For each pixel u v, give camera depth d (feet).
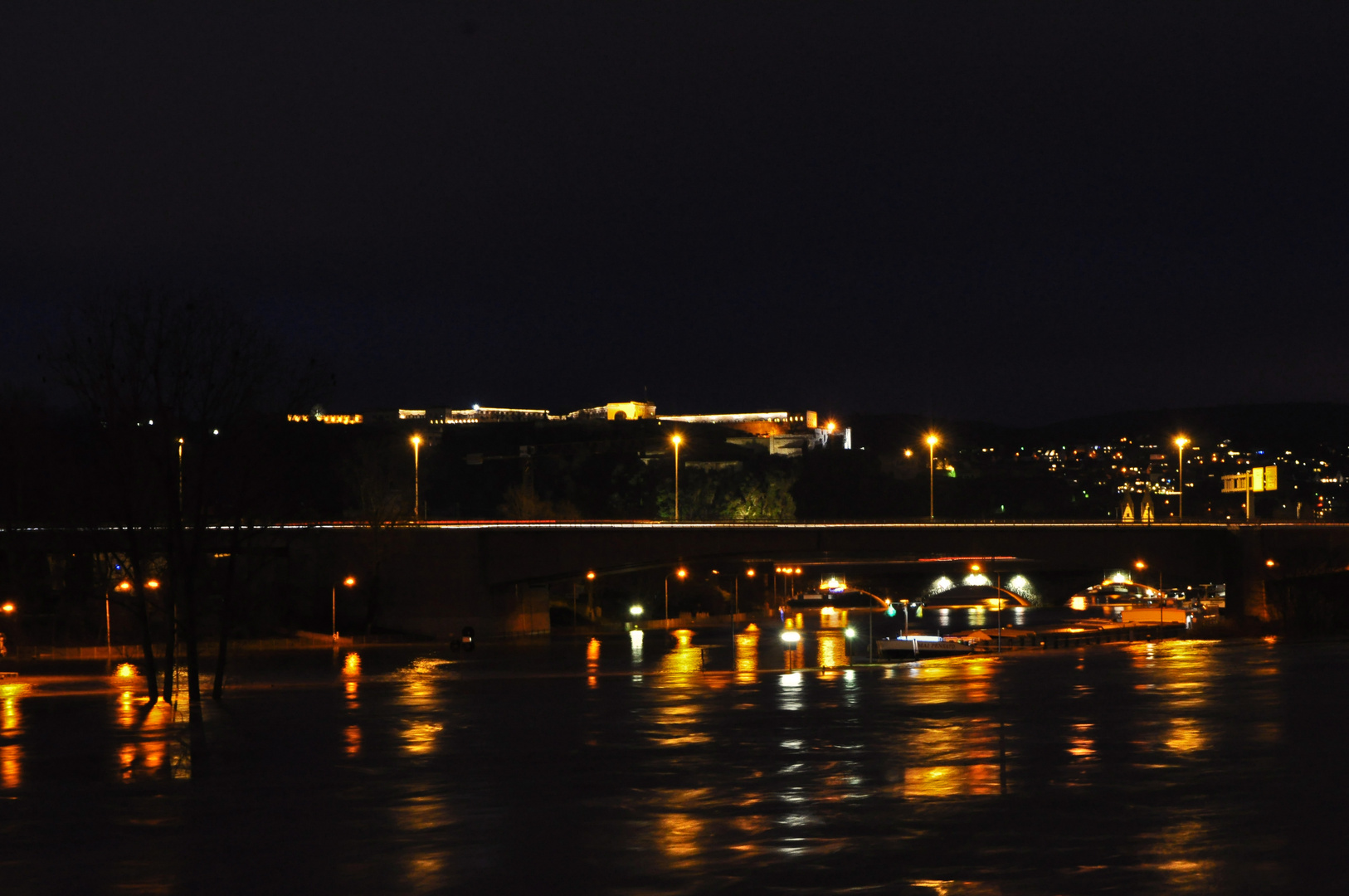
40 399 268.00
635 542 361.30
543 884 49.85
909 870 50.75
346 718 129.18
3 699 166.71
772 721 115.14
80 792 77.10
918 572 614.34
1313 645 254.88
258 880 51.57
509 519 516.73
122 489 147.33
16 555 278.67
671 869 52.11
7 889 50.85
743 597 543.80
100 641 308.40
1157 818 61.46
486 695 161.27
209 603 259.80
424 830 61.87
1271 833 57.52
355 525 350.64
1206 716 111.34
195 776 84.23
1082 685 152.35
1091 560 372.38
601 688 174.09
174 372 144.77
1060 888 47.52
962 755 86.69
